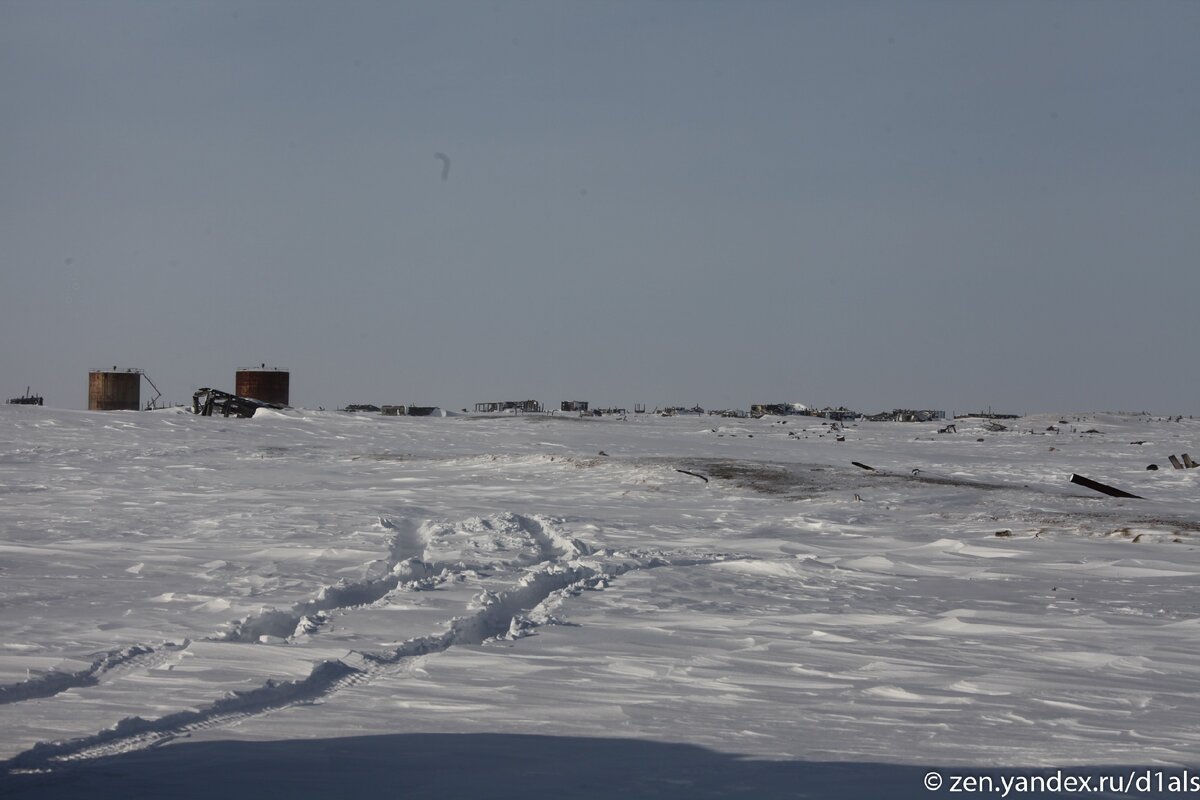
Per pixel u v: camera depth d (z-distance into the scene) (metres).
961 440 56.72
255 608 10.23
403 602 10.74
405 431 49.06
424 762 5.11
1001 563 14.82
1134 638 9.27
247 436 43.78
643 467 30.27
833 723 6.05
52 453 35.78
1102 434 61.72
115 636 8.62
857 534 18.52
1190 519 19.95
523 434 50.22
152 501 23.27
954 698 6.80
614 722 5.99
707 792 4.67
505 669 7.61
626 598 11.62
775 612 10.80
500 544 16.14
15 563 13.80
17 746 5.29
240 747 5.38
